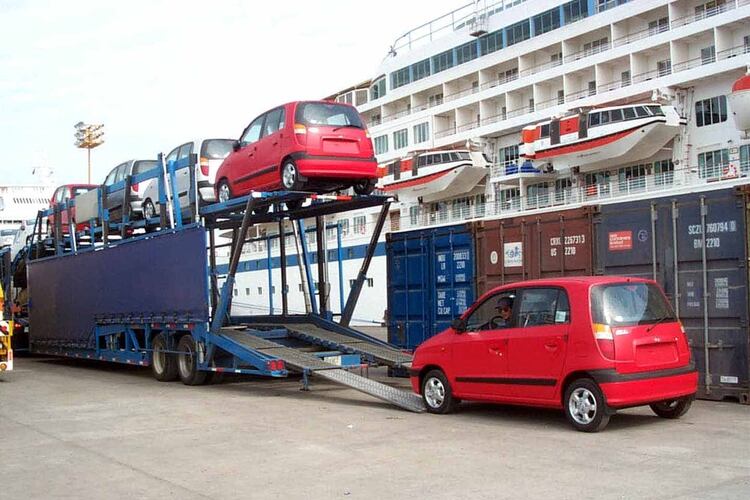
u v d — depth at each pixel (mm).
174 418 10352
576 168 45875
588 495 5969
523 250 13250
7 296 17578
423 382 10586
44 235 22047
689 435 8406
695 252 11031
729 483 6273
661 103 40844
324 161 12586
